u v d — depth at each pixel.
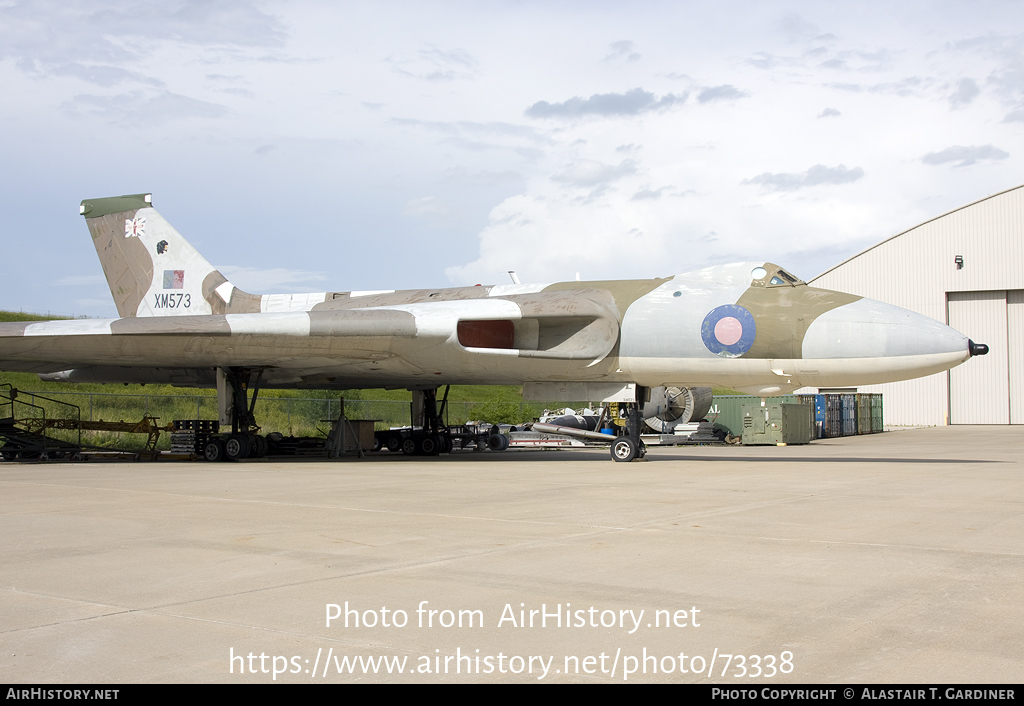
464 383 20.09
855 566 6.09
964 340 15.21
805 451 24.95
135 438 29.33
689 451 25.28
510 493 10.98
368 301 20.39
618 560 6.29
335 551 6.64
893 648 4.19
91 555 6.49
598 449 28.02
